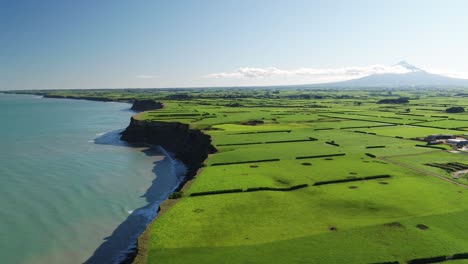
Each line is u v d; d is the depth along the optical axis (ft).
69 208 180.55
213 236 117.50
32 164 272.51
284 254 105.91
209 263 101.60
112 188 215.51
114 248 140.15
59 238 147.95
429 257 103.71
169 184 226.99
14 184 218.18
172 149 341.62
